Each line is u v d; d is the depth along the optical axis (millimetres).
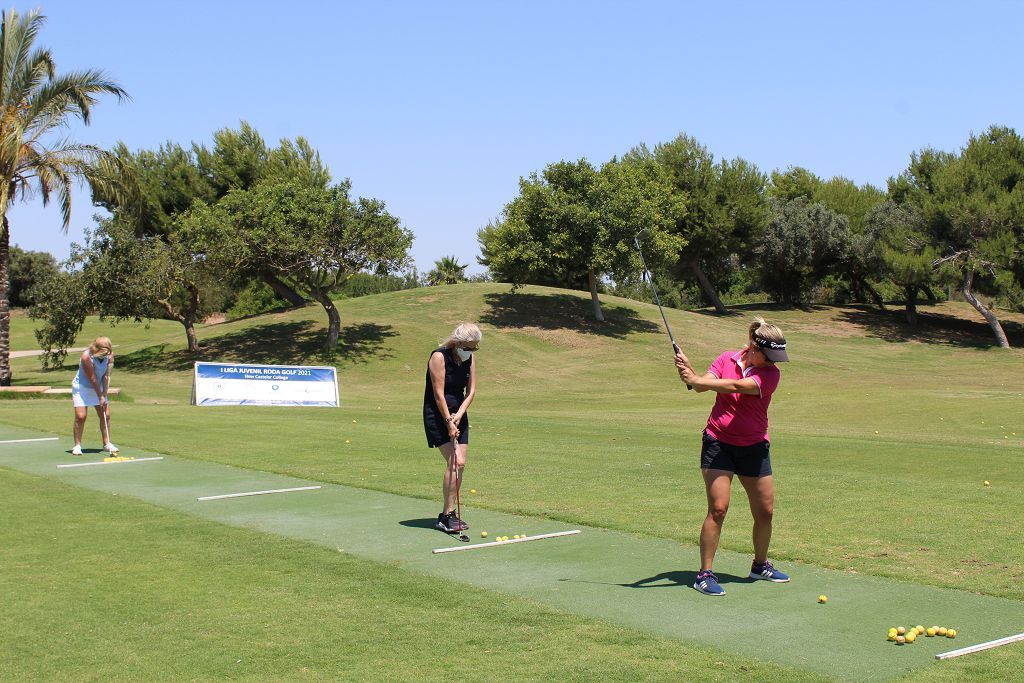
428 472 11531
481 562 6953
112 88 29688
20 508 8992
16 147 28031
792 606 5793
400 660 4812
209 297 56938
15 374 40781
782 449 14180
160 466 12000
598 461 12562
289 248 41750
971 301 54562
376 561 6965
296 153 56469
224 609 5723
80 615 5594
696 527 8188
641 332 53281
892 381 40312
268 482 10742
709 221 60781
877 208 62625
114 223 42312
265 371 28875
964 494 9867
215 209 43062
